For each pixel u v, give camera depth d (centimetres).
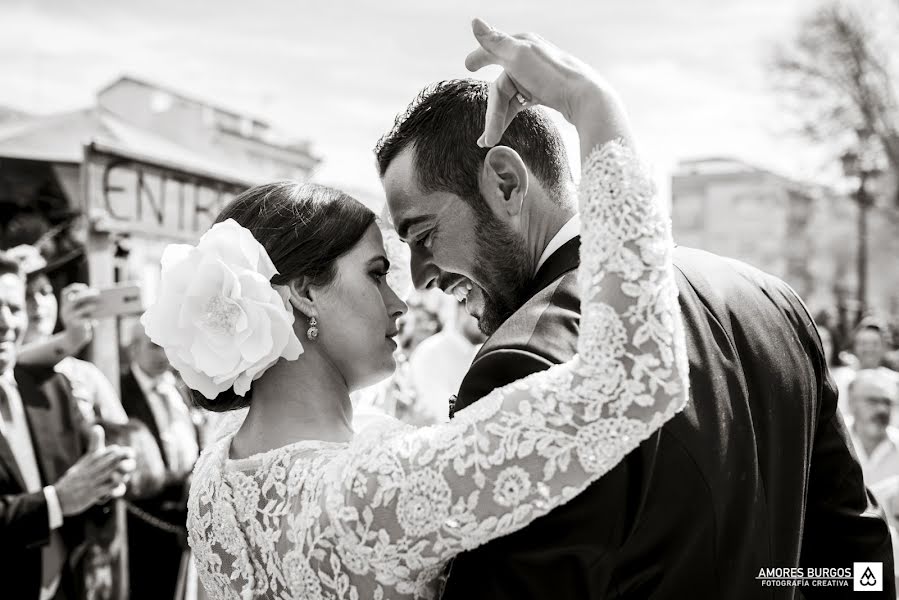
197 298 147
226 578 151
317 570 136
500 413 127
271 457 151
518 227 156
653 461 132
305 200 160
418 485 127
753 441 141
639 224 122
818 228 1959
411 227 164
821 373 164
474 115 156
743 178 1909
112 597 391
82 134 505
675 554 134
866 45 2017
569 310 139
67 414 385
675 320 122
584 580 133
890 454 482
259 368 148
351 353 162
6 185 439
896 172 1989
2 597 336
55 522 347
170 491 427
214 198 502
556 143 158
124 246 455
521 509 123
